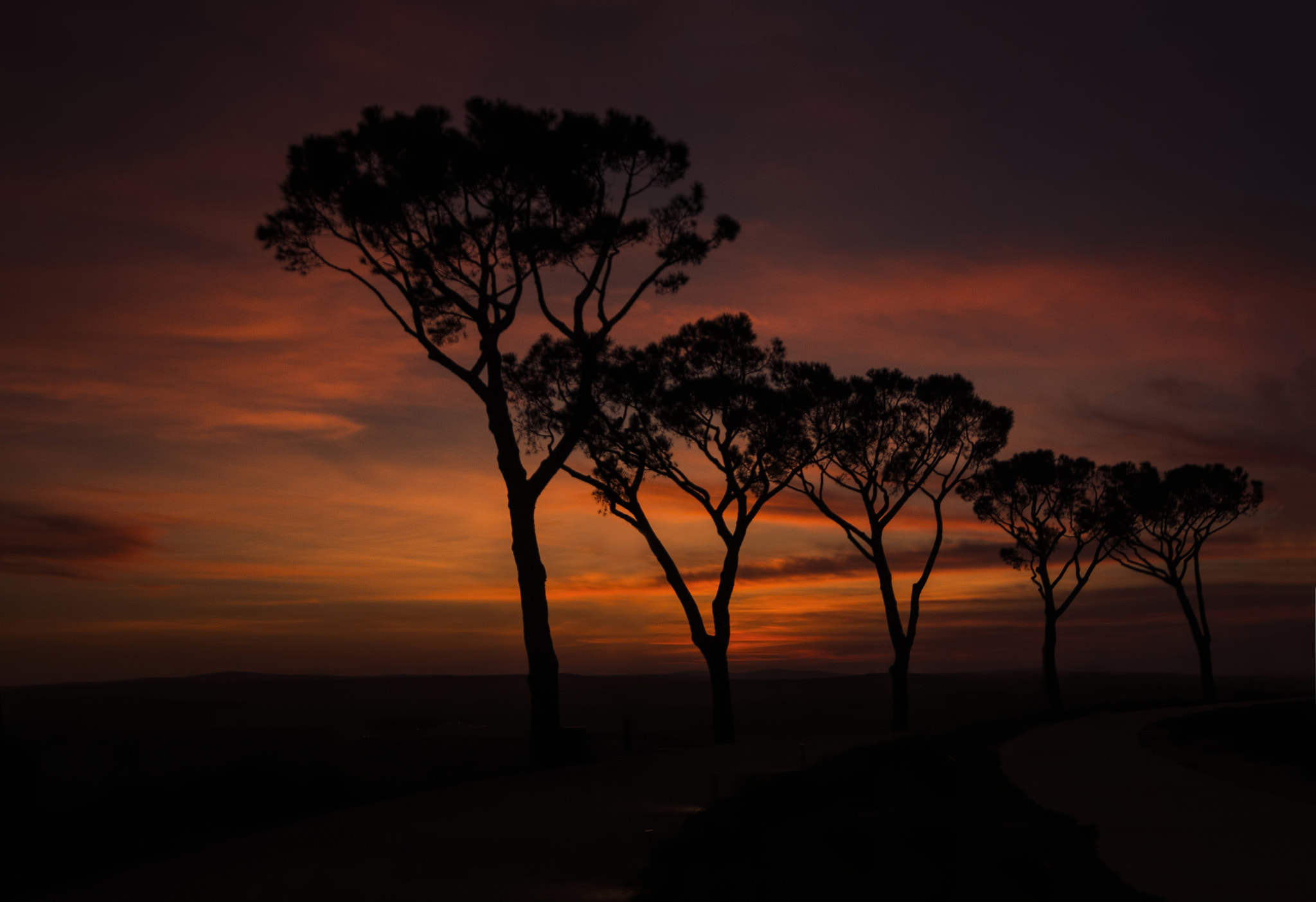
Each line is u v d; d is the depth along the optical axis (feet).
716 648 108.17
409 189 84.94
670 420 113.19
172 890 32.37
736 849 34.22
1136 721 112.88
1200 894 27.25
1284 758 67.56
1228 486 183.21
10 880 34.04
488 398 89.30
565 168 85.71
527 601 83.41
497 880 33.40
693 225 96.02
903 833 34.50
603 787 60.23
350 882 33.24
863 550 130.82
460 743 86.84
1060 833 36.78
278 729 100.99
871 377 127.03
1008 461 178.91
